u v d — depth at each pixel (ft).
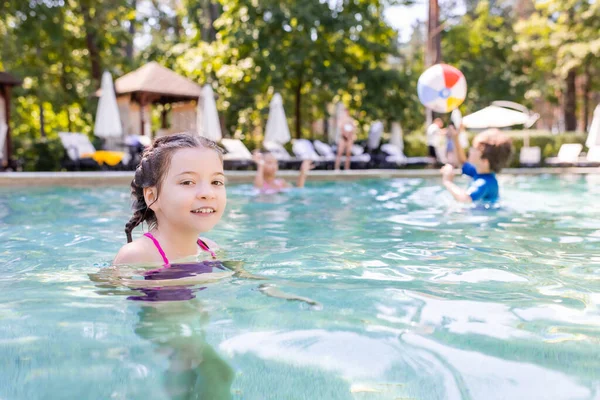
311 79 67.56
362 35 67.56
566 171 40.09
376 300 5.56
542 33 91.97
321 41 65.51
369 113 67.46
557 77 107.24
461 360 3.97
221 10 78.54
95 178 29.14
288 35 64.28
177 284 6.18
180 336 4.42
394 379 3.64
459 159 19.31
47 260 7.96
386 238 10.38
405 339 4.38
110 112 47.06
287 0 64.59
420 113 71.77
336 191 24.16
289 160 50.72
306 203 18.65
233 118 75.82
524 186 27.35
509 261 7.91
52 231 11.51
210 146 7.04
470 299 5.64
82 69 75.97
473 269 7.29
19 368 3.78
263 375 3.69
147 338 4.37
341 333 4.52
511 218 13.92
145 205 7.29
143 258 7.08
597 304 5.48
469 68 104.53
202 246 8.39
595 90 108.37
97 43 69.46
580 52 82.12
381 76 67.36
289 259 7.93
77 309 5.20
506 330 4.63
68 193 23.54
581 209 15.97
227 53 64.54
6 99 45.16
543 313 5.15
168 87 53.06
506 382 3.60
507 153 17.04
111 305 5.35
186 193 6.77
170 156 6.85
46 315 5.00
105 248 9.21
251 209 16.57
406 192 24.02
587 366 3.84
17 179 27.63
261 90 68.23
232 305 5.34
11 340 4.33
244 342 4.30
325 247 9.20
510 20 131.03
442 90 18.78
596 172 40.55
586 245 9.50
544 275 6.93
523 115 24.16
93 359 3.94
